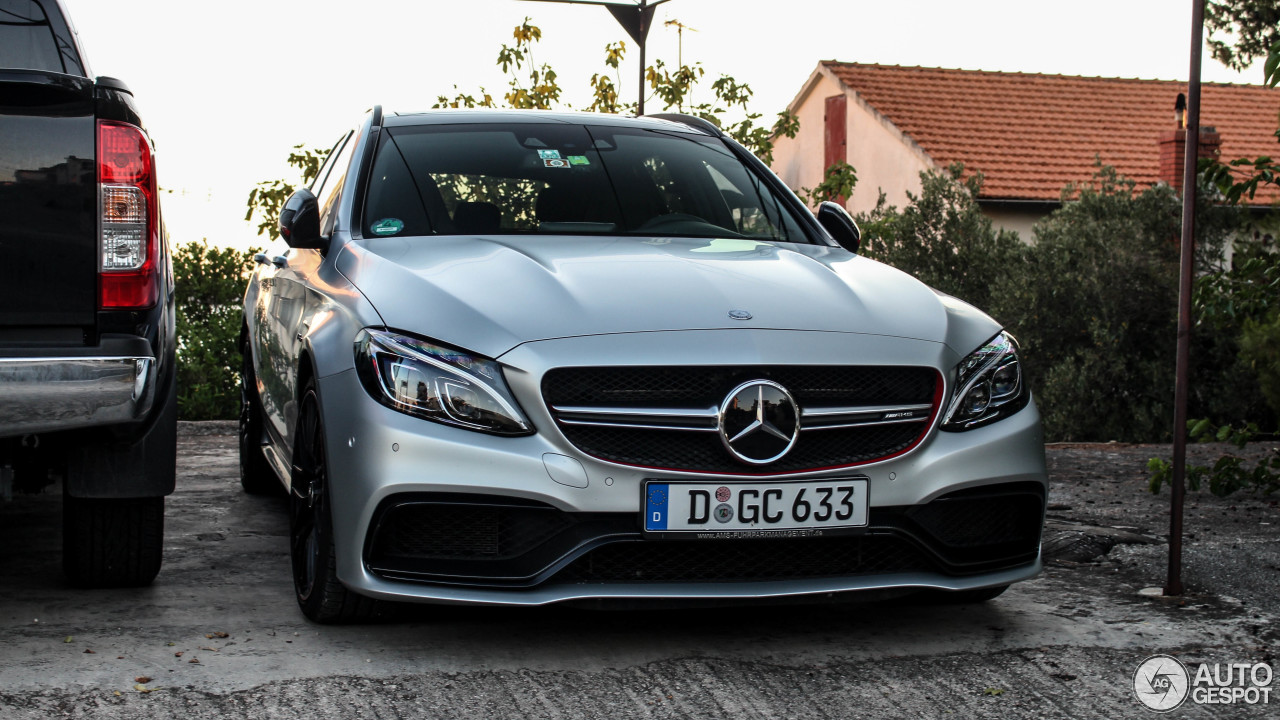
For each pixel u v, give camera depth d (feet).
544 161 13.26
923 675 9.27
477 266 10.44
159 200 10.01
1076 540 14.05
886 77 65.31
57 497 16.78
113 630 10.12
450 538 9.32
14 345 9.21
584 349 9.20
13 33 10.95
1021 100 64.75
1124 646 10.08
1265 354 25.90
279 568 12.64
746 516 9.25
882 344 9.75
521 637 10.08
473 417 9.12
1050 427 36.94
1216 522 15.65
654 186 13.28
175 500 16.78
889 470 9.55
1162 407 36.68
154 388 9.75
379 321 9.72
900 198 59.31
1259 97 69.00
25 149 9.25
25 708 8.21
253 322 16.28
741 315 9.71
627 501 9.14
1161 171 54.49
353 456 9.32
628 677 9.11
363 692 8.68
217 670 9.10
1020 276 38.24
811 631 10.42
